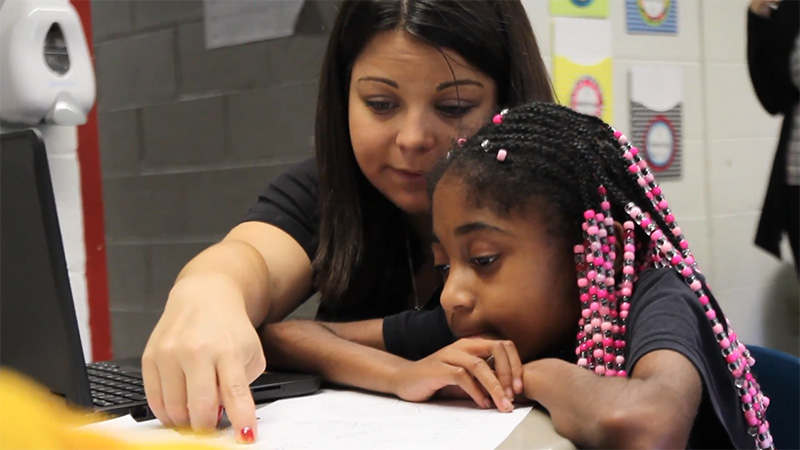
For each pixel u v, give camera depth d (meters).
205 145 1.99
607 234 0.73
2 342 0.68
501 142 0.76
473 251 0.75
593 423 0.58
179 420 0.66
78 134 1.35
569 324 0.76
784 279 1.85
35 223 0.65
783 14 1.69
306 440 0.62
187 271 0.88
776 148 1.76
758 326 1.84
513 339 0.75
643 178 0.77
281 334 0.91
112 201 2.23
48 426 0.45
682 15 1.67
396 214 1.12
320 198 1.11
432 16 0.95
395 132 1.00
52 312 0.65
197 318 0.71
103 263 1.64
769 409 1.00
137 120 2.14
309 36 1.72
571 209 0.73
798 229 1.73
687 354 0.61
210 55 1.94
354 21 1.01
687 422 0.57
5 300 0.68
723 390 0.65
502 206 0.73
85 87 1.20
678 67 1.67
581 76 1.51
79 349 0.65
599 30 1.53
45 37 1.16
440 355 0.75
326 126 1.09
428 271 1.15
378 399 0.77
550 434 0.61
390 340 0.92
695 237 1.74
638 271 0.76
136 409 0.72
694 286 0.72
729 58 1.75
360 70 1.01
